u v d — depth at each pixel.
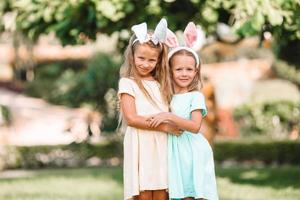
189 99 4.65
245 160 17.58
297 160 16.97
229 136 21.69
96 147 18.88
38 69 30.25
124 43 9.91
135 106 4.52
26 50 29.16
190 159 4.57
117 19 7.61
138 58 4.50
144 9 7.90
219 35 11.38
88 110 20.81
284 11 7.09
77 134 18.69
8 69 30.27
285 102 19.73
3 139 19.12
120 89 4.55
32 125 21.83
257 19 6.96
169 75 4.63
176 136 4.57
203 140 4.68
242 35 7.31
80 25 8.20
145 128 4.44
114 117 18.64
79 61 30.00
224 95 24.25
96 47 23.50
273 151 17.14
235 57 29.11
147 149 4.47
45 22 8.53
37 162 18.36
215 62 27.56
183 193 4.52
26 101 23.31
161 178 4.48
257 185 11.29
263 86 23.77
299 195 9.59
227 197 9.45
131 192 4.46
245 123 20.11
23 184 12.06
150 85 4.58
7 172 17.03
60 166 18.62
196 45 4.83
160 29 4.47
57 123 22.09
